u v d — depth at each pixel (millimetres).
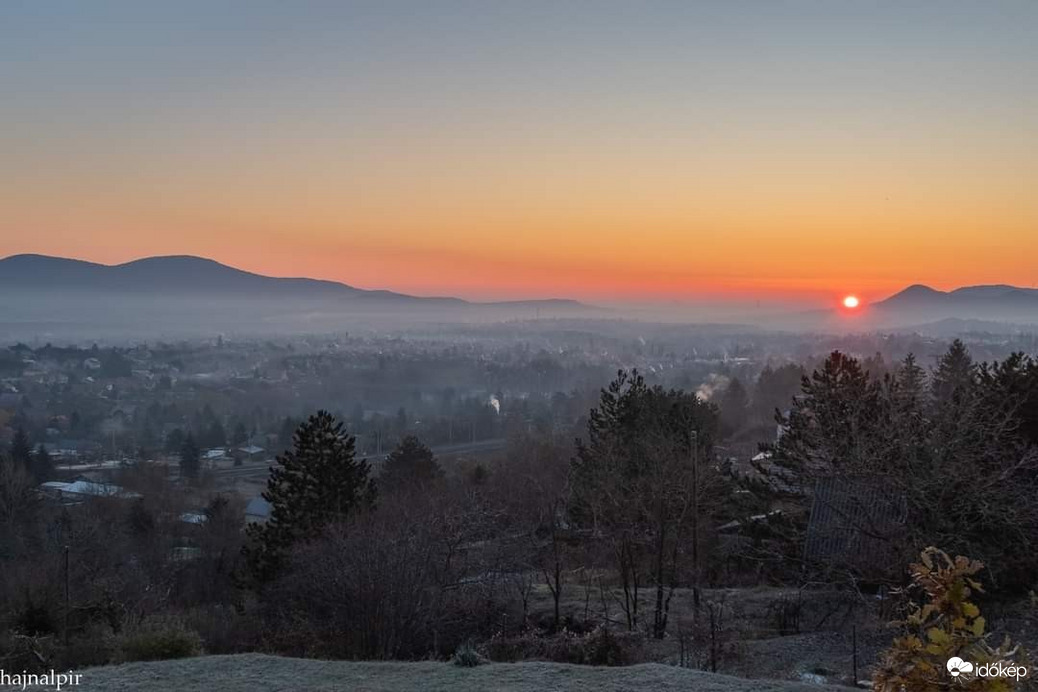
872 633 16031
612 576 25062
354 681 9109
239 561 30688
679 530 22312
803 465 20438
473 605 18562
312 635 15102
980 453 17422
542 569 23234
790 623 17953
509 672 9344
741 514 24391
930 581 4633
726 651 15102
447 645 15320
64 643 12945
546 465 42000
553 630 19094
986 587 15898
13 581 25609
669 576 23594
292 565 21500
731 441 59750
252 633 16453
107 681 9258
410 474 41094
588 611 20750
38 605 16812
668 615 20188
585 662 12734
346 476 27094
